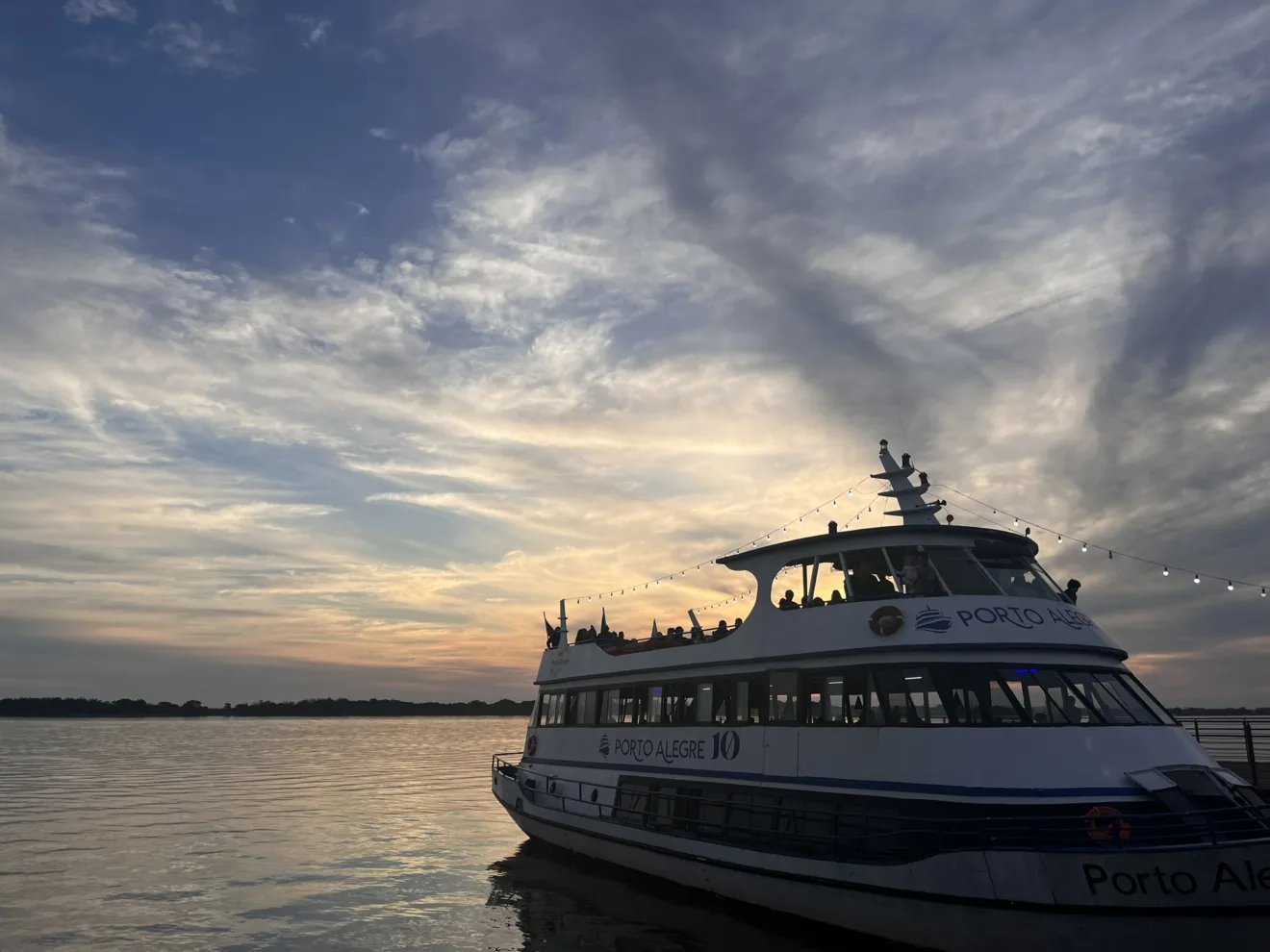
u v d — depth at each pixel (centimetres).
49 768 7806
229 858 3002
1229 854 1174
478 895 2325
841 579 1750
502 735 18812
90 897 2402
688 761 1973
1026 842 1326
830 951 1585
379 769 7562
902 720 1528
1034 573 1719
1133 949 1220
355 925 2064
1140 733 1450
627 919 1948
